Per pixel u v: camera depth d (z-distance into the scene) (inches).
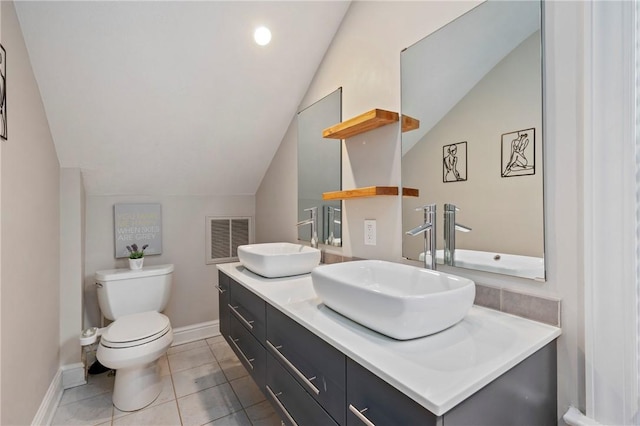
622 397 35.7
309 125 89.4
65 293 83.3
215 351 102.3
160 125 83.8
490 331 39.2
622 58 35.4
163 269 95.0
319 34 79.0
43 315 69.4
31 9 57.5
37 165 66.5
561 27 39.9
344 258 76.4
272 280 66.0
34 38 60.8
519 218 43.9
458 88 51.3
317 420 41.4
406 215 60.4
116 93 73.5
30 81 62.9
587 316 37.8
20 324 57.2
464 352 33.6
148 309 92.1
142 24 64.8
